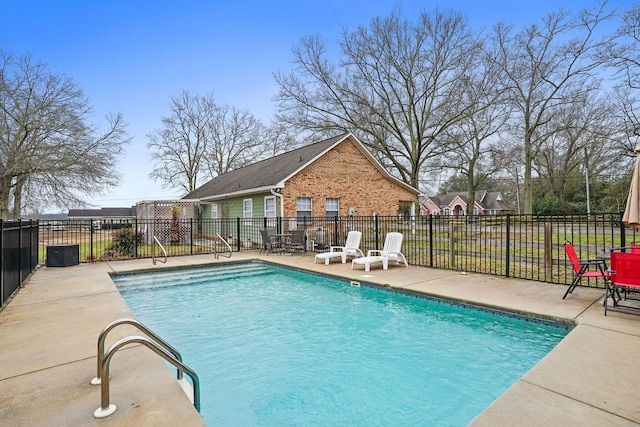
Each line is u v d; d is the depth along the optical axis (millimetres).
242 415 3203
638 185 4430
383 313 6105
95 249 14828
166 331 5406
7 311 5207
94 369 3223
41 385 2912
